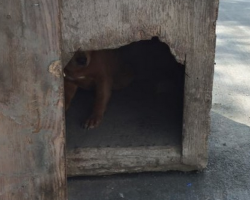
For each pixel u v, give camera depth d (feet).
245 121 8.44
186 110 6.11
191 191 6.14
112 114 7.51
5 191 4.98
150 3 5.53
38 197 5.08
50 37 4.61
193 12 5.58
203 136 6.26
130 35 5.64
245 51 14.85
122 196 6.04
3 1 4.43
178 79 8.66
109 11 5.52
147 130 6.88
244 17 21.99
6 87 4.68
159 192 6.12
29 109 4.78
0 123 4.76
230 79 11.57
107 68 7.57
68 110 7.78
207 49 5.75
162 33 5.67
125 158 6.39
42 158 4.95
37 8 4.50
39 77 4.70
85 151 6.33
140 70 9.23
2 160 4.87
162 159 6.42
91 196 6.04
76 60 7.09
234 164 6.79
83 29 5.57
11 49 4.58
